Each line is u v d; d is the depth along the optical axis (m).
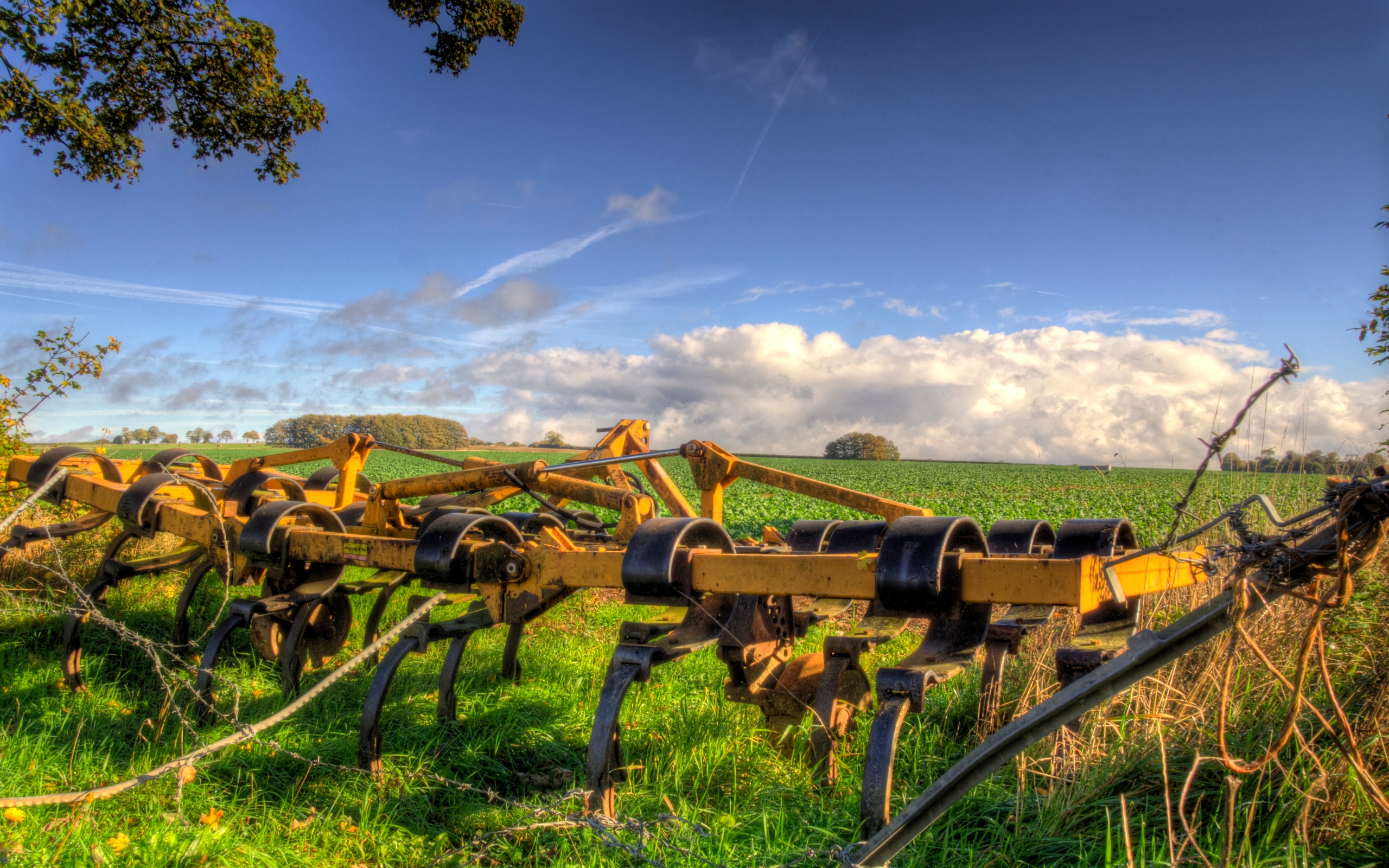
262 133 10.53
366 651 3.01
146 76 9.70
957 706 4.19
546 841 2.98
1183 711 3.24
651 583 3.17
